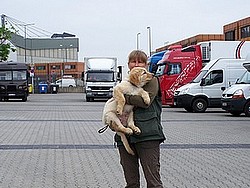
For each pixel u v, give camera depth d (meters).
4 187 8.16
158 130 5.64
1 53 47.56
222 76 26.77
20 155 11.47
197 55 30.31
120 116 5.60
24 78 41.59
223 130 17.12
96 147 12.77
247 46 29.92
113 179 8.77
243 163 10.45
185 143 13.59
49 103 38.16
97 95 41.41
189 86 26.81
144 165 5.65
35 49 108.50
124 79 5.68
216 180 8.70
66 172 9.41
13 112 26.83
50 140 14.25
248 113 23.28
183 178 8.86
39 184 8.38
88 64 42.19
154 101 5.70
